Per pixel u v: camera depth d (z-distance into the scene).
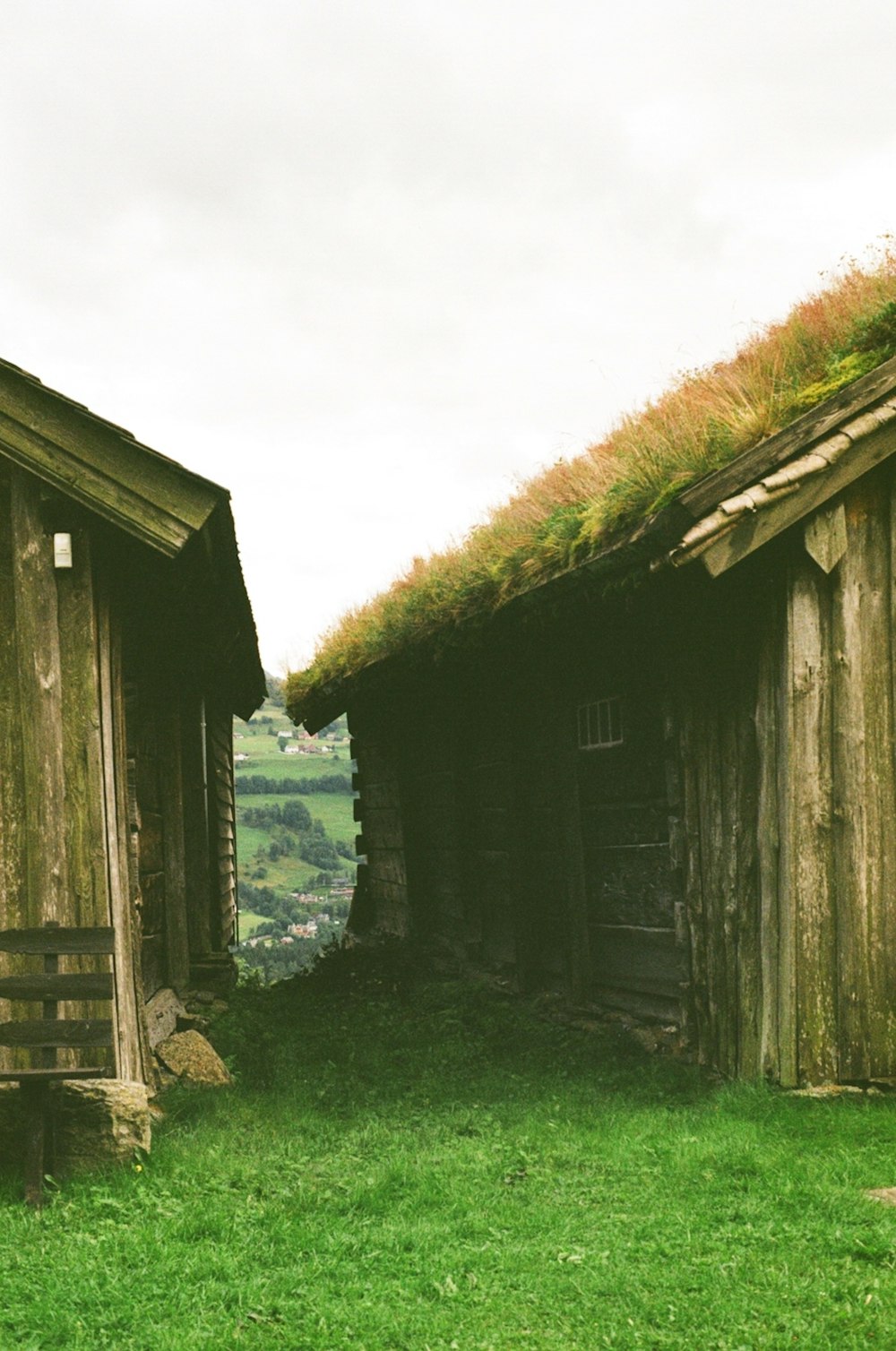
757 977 7.87
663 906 9.17
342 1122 7.40
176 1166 6.21
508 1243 5.04
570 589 8.52
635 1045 9.03
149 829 9.98
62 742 7.04
